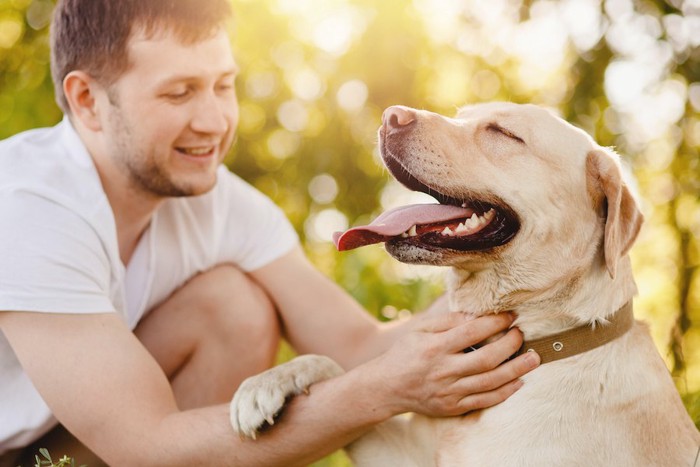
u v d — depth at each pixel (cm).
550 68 218
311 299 138
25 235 112
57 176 119
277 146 264
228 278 133
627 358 109
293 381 112
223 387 130
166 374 131
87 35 119
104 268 118
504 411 109
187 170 123
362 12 226
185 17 118
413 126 114
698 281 204
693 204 205
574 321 110
